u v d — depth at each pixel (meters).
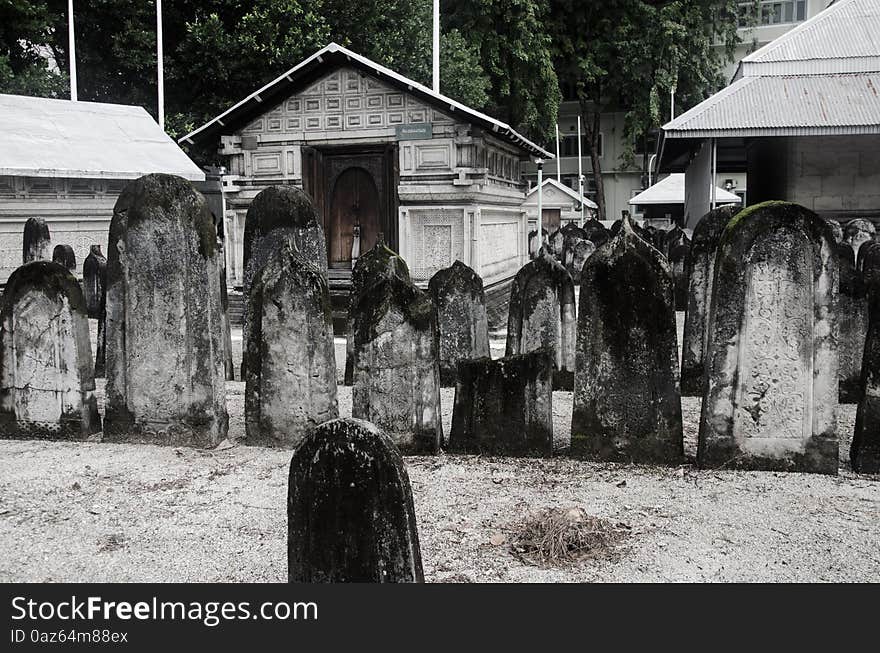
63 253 15.19
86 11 26.17
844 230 18.95
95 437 8.09
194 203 7.58
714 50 42.03
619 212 48.59
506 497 6.41
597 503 6.25
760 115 21.20
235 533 5.82
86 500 6.46
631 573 5.14
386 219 16.59
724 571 5.16
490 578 5.07
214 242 7.78
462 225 16.06
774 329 6.68
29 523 6.04
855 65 22.50
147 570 5.27
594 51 39.97
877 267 10.20
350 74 16.31
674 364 6.99
